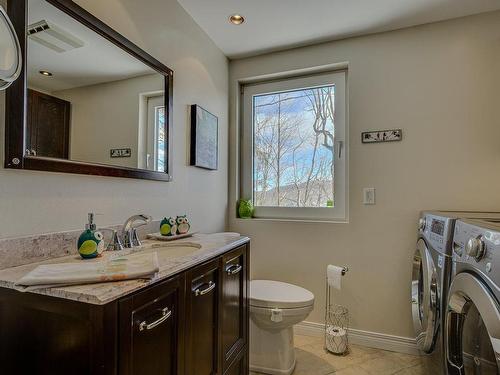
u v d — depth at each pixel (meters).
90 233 1.09
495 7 1.90
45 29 1.05
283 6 1.88
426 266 1.50
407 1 1.83
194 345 1.12
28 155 0.98
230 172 2.60
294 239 2.38
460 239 1.09
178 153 1.85
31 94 1.00
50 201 1.08
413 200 2.08
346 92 2.37
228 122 2.60
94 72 1.25
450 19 2.03
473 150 1.96
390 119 2.15
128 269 0.86
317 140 2.45
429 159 2.05
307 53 2.39
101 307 0.71
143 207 1.54
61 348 0.76
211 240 1.53
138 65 1.50
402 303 2.09
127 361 0.78
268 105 2.62
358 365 1.90
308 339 2.25
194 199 2.03
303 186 2.48
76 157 1.16
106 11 1.33
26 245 0.99
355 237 2.21
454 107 2.01
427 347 1.43
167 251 1.42
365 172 2.20
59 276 0.78
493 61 1.94
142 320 0.84
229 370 1.42
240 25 2.08
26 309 0.81
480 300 0.83
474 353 0.94
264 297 1.80
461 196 1.97
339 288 2.02
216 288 1.30
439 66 2.05
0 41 0.85
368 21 2.04
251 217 2.59
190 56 1.99
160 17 1.69
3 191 0.94
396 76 2.15
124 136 1.40
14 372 0.83
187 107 1.95
